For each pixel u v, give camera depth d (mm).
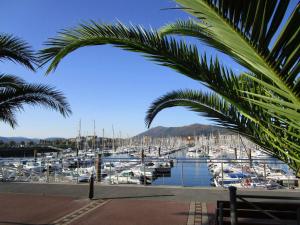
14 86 9344
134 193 13336
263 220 6797
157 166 39656
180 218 9609
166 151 99062
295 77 2387
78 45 3822
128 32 3762
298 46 2250
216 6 2336
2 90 9320
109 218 9812
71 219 9820
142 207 11047
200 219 9461
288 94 2443
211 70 3732
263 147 4172
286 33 2223
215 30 2570
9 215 10336
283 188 14453
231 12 2324
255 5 2234
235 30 2352
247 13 2277
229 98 3713
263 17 2242
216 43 3188
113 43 3805
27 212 10695
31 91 9547
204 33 3471
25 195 13445
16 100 9500
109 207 11180
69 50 3836
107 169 27750
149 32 3775
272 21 2248
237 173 23859
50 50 3824
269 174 19625
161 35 3887
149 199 12195
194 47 3756
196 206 11000
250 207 6230
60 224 9344
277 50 2318
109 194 13289
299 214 5180
